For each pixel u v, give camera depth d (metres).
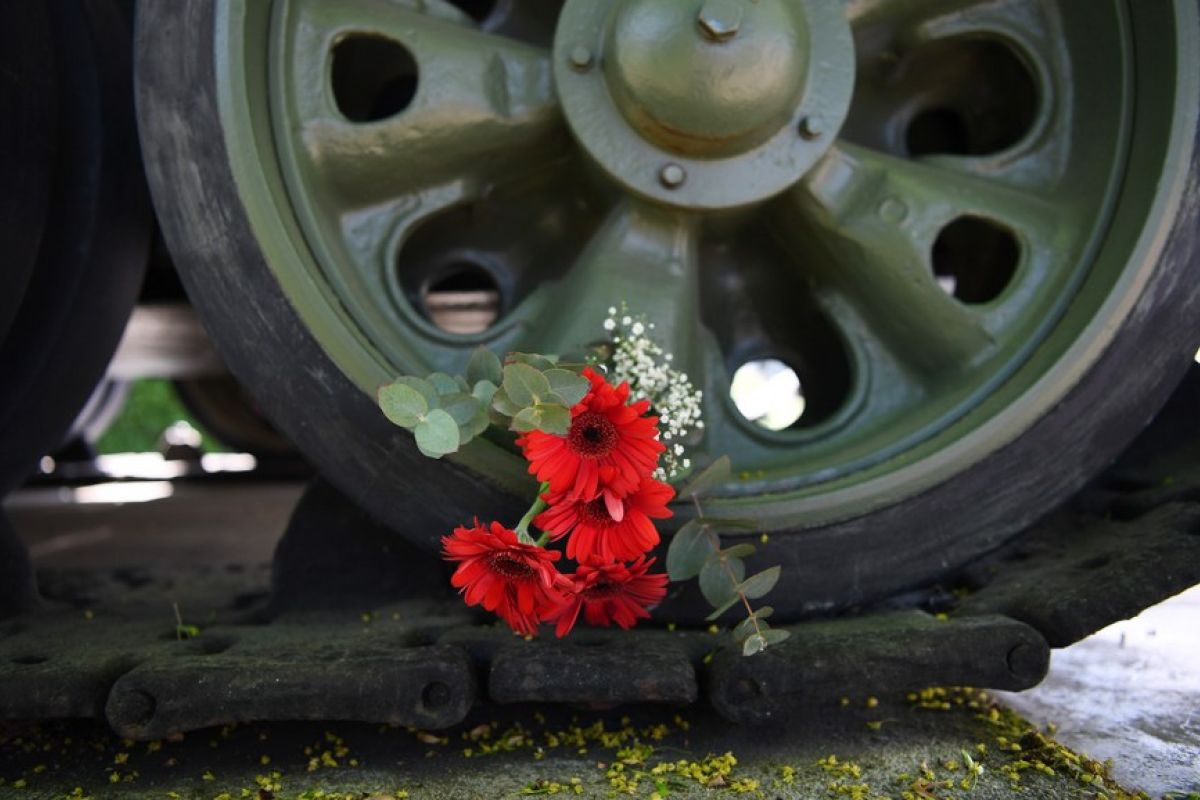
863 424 1.25
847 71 1.22
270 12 1.20
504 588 1.08
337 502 1.32
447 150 1.25
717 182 1.22
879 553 1.18
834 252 1.26
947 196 1.25
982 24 1.27
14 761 1.17
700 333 1.28
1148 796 1.13
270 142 1.19
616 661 1.12
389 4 1.24
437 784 1.13
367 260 1.24
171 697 1.10
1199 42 1.17
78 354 1.34
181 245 1.18
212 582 1.60
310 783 1.14
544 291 1.28
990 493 1.17
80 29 1.33
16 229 1.23
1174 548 1.14
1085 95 1.24
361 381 1.17
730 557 1.13
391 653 1.13
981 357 1.22
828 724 1.22
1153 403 1.18
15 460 1.32
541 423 1.05
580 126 1.22
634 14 1.19
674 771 1.15
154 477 3.68
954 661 1.12
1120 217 1.19
